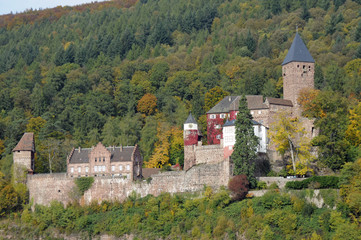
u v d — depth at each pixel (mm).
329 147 162375
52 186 174125
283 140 167375
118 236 160000
